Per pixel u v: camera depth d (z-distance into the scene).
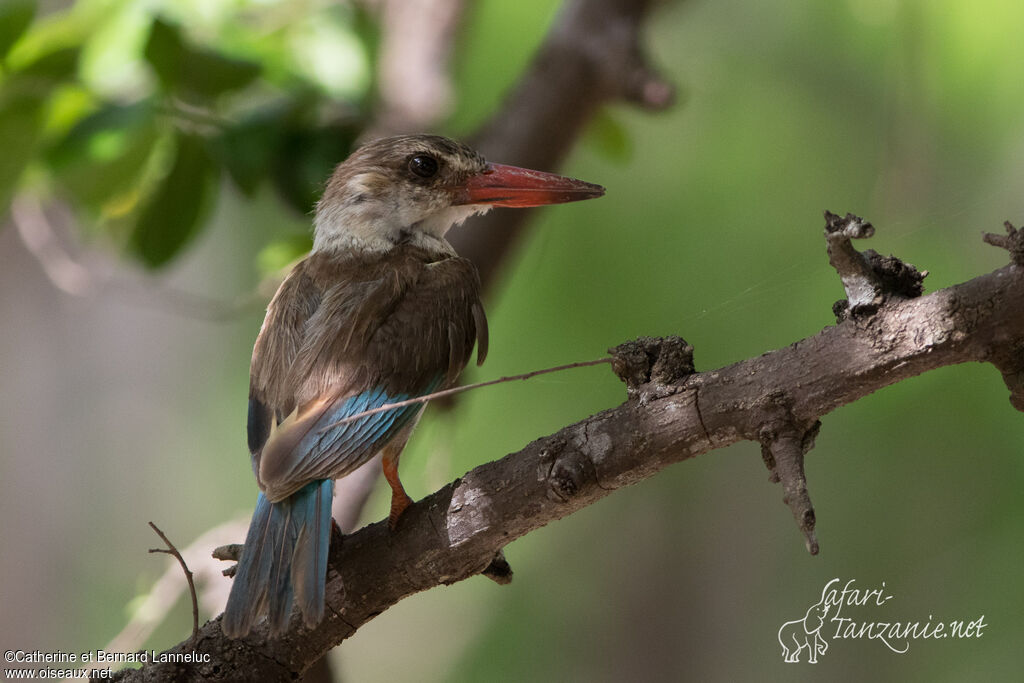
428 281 7.13
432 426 10.12
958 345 4.57
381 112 9.46
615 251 12.55
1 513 16.28
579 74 9.03
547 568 15.89
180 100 8.12
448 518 5.54
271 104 8.41
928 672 13.73
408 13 10.23
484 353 7.26
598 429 5.17
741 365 4.93
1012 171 11.09
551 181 7.82
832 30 12.79
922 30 9.78
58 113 8.01
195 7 8.14
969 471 13.15
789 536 15.57
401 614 15.84
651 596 15.93
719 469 16.08
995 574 13.28
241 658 5.73
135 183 8.30
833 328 4.80
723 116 12.94
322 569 5.58
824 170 12.72
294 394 6.48
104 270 11.51
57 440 16.64
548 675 15.49
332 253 7.52
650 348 5.11
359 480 8.48
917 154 10.04
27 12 7.68
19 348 16.30
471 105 12.29
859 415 13.03
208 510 16.72
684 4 12.03
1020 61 11.07
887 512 14.04
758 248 12.48
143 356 17.08
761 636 15.49
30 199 9.31
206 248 15.93
